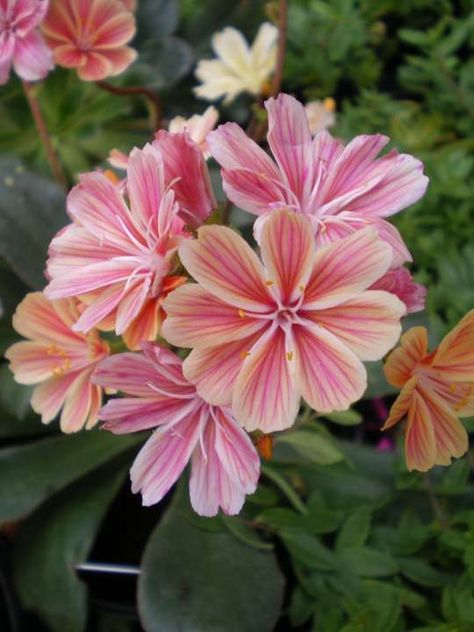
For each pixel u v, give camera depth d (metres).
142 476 0.11
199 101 0.22
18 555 0.15
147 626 0.13
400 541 0.14
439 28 0.22
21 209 0.16
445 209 0.19
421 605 0.13
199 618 0.13
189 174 0.11
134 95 0.20
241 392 0.09
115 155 0.13
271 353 0.10
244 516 0.15
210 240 0.09
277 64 0.19
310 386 0.09
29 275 0.16
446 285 0.17
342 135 0.20
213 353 0.10
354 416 0.14
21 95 0.19
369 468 0.15
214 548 0.14
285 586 0.15
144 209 0.10
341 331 0.10
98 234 0.11
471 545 0.13
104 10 0.16
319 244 0.10
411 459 0.11
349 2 0.23
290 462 0.15
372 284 0.10
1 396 0.16
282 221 0.09
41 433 0.17
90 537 0.15
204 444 0.11
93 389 0.12
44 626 0.16
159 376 0.10
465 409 0.11
